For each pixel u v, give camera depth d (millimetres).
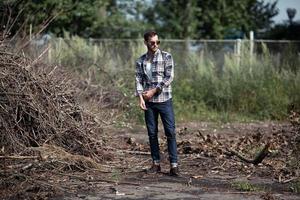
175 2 35562
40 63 10852
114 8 31984
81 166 9227
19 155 8828
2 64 9539
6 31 11461
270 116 17547
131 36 32344
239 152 11023
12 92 9281
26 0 14953
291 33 35500
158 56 9086
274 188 8320
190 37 35125
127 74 17141
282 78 18578
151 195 7785
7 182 7867
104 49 19250
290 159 10102
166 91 9062
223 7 36062
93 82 15664
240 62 19391
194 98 18578
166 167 9852
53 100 9711
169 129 9086
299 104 17609
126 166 9820
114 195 7762
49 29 20828
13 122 9148
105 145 10594
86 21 25375
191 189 8195
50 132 9492
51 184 8070
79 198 7574
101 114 11945
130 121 15461
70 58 16516
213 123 16438
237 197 7727
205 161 10453
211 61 20047
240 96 18172
